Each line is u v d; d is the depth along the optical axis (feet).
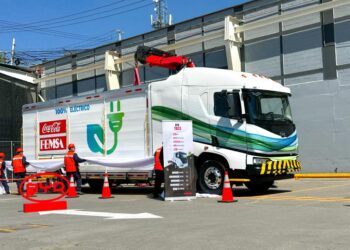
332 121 69.97
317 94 71.67
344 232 25.29
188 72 49.21
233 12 82.58
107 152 55.77
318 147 71.36
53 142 62.18
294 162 48.01
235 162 45.50
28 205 40.09
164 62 60.64
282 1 76.18
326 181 62.23
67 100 60.75
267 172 44.98
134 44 98.73
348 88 68.39
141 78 97.60
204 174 47.70
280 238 24.21
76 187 56.54
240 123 45.52
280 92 48.70
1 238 27.22
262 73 78.23
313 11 69.87
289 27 75.05
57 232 28.58
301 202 39.19
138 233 27.14
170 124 45.09
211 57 85.40
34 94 119.96
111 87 99.60
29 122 65.77
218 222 29.96
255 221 29.81
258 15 79.25
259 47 78.69
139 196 51.39
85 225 30.91
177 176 44.78
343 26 69.26
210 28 85.66
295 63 74.28
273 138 46.19
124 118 54.29
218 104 46.91
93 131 57.41
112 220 32.71
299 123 73.61
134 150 53.21
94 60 107.45
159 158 48.24
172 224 29.86
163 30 93.50
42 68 120.16
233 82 46.32
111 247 23.68
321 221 29.04
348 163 68.23
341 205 36.29
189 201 43.14
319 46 71.61
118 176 54.29
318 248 21.76
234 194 49.26
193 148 47.75
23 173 62.85
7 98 113.80
